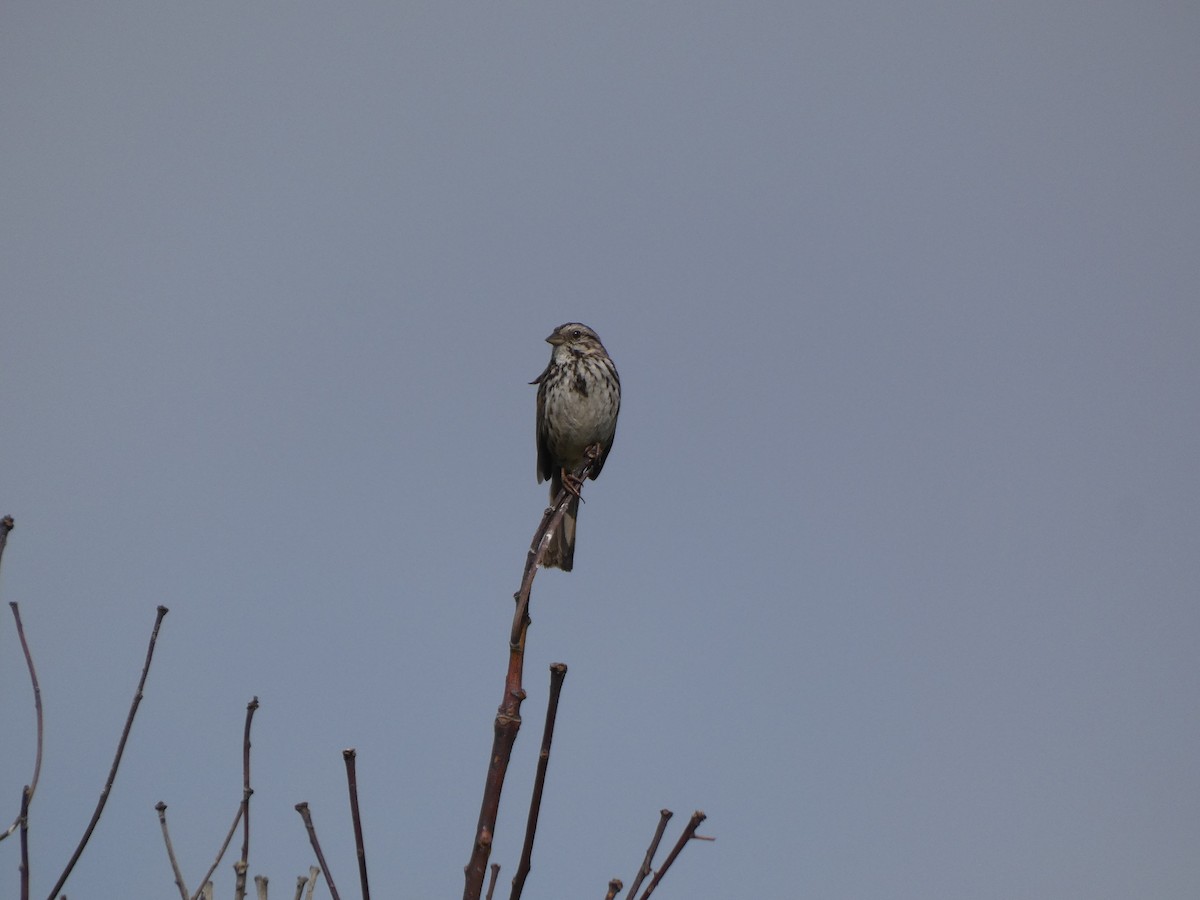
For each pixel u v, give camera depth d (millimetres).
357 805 6941
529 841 6812
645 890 6777
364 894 6871
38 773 7004
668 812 7000
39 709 7270
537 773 6895
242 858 7492
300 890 7230
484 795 6934
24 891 6801
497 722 7066
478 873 6750
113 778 7238
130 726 7426
